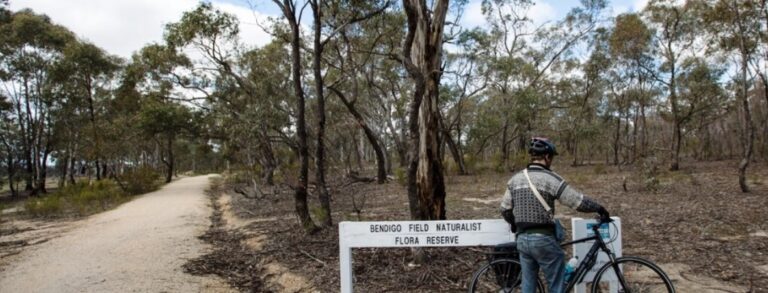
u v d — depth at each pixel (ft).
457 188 68.18
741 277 20.66
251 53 90.89
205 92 104.94
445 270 22.38
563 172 95.76
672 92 89.66
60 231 48.47
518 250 14.61
